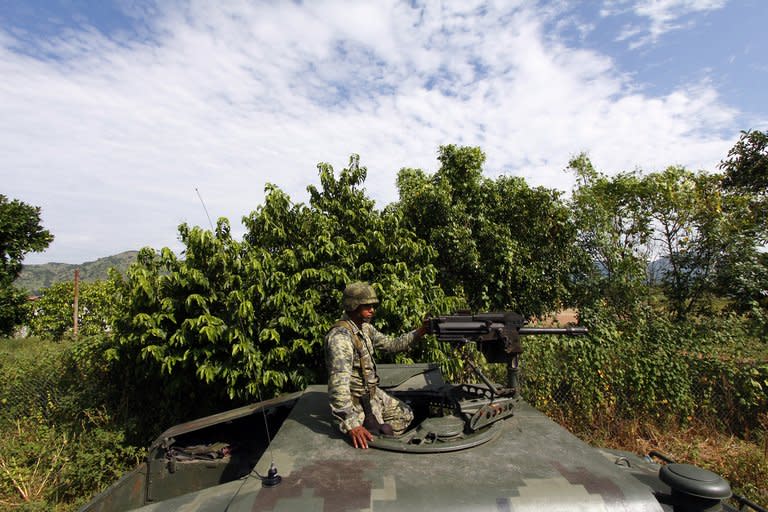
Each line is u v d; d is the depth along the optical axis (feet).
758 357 22.33
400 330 19.70
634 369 21.59
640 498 7.16
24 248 59.93
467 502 6.95
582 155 35.86
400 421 10.59
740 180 36.14
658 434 20.81
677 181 31.86
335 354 9.57
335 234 21.39
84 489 17.33
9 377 22.45
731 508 8.93
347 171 22.24
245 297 17.92
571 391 21.59
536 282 31.91
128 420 19.42
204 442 12.50
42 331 55.52
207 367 17.34
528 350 21.79
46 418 21.72
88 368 21.74
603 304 28.09
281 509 6.88
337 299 19.94
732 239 29.32
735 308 29.40
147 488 11.34
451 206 31.68
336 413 9.18
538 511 6.89
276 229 19.88
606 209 33.04
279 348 18.07
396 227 21.95
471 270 31.19
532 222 32.71
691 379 22.09
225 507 7.63
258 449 12.33
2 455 18.74
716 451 19.52
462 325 10.93
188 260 18.25
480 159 33.68
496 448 8.70
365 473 7.78
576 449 8.68
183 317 18.29
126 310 19.39
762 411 21.49
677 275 31.40
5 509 16.34
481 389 10.87
